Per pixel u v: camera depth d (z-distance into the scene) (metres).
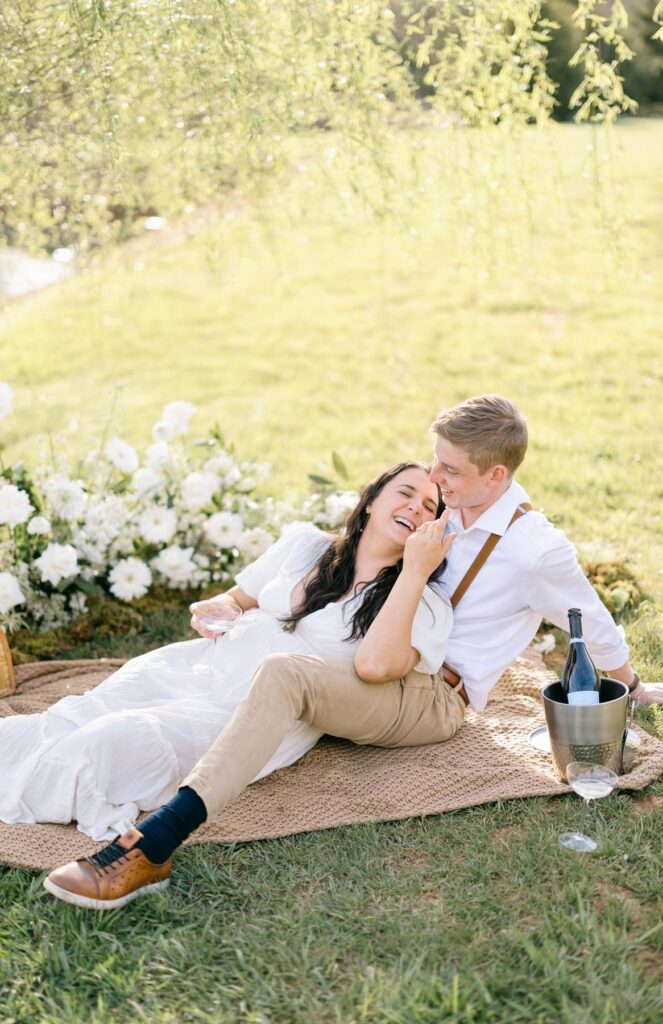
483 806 3.47
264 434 8.66
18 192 6.45
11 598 4.60
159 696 3.62
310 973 2.75
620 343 10.00
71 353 11.45
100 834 3.26
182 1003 2.68
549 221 13.05
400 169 6.30
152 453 5.50
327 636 3.61
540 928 2.85
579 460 7.27
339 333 11.33
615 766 3.44
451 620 3.63
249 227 7.79
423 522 3.68
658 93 9.14
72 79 5.20
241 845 3.34
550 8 5.75
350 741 3.86
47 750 3.36
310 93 5.42
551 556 3.55
